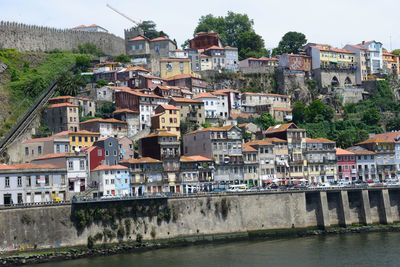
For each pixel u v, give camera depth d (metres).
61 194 186.00
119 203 175.00
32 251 160.38
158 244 177.88
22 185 175.25
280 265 158.62
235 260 163.75
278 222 198.00
